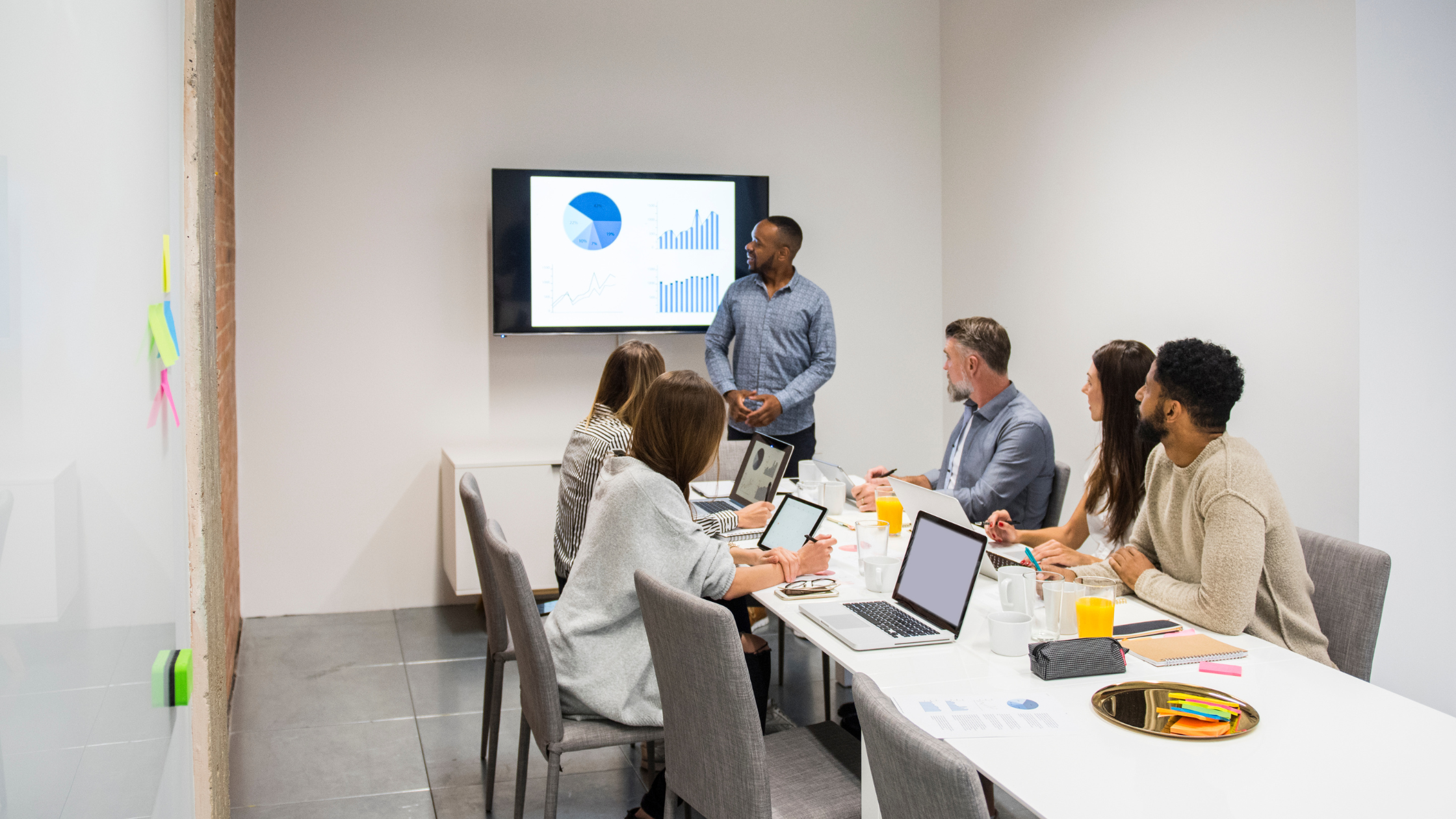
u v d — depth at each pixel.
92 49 0.88
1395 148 3.19
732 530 2.95
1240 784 1.38
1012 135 4.80
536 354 4.80
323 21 4.45
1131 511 2.71
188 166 1.47
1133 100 4.06
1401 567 3.27
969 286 5.17
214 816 1.55
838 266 5.23
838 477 3.41
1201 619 2.05
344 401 4.57
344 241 4.53
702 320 4.86
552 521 4.38
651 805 2.50
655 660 1.93
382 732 3.26
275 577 4.54
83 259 0.84
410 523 4.68
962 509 2.52
